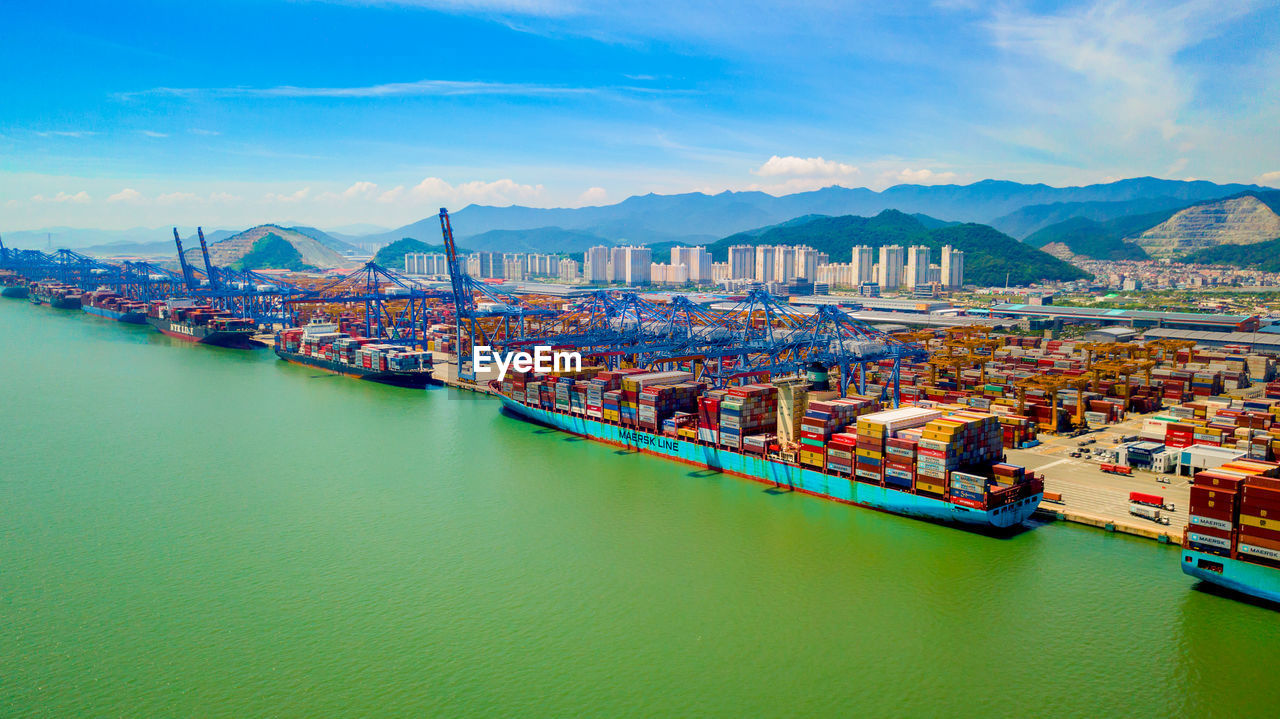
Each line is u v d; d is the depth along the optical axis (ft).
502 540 299.99
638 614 244.01
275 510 333.01
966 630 231.71
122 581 265.75
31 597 254.27
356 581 266.36
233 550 291.38
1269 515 223.51
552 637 231.50
